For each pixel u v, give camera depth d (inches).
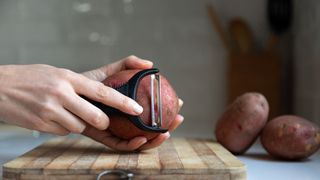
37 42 45.6
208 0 44.0
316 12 35.0
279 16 42.1
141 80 19.4
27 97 18.4
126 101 18.5
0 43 45.9
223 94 44.1
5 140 32.6
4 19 45.8
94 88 18.5
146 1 44.6
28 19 45.6
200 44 44.3
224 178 16.6
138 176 16.6
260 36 43.5
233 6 43.7
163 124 19.8
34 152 20.9
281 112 43.4
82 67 45.4
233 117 24.6
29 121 18.7
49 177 16.5
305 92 38.5
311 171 20.5
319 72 34.3
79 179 16.6
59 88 18.2
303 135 22.5
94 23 45.2
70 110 18.5
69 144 24.0
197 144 24.4
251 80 42.1
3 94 18.5
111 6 45.0
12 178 16.6
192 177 16.6
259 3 43.5
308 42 37.4
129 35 44.9
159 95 19.3
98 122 18.6
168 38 44.6
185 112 44.5
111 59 45.2
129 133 19.8
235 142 24.5
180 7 44.4
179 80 44.6
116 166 16.9
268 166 21.8
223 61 44.1
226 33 43.6
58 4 45.4
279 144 22.8
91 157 19.3
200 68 44.3
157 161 18.1
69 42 45.4
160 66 44.8
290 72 43.2
